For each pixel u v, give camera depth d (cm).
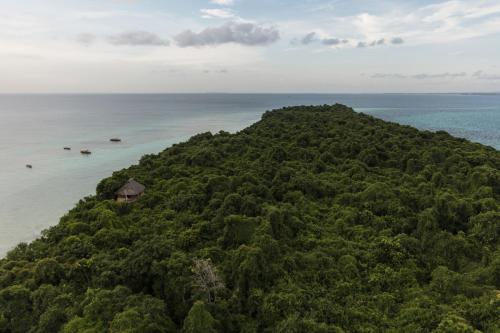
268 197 4406
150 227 3800
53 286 2659
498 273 2639
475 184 4616
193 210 4206
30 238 4938
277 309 2395
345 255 3080
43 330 2244
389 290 2736
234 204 3928
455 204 3719
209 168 5847
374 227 3731
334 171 5797
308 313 2356
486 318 2223
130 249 3222
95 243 3406
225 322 2377
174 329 2297
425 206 4006
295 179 4859
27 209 6012
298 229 3659
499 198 4262
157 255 2789
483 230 3275
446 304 2461
